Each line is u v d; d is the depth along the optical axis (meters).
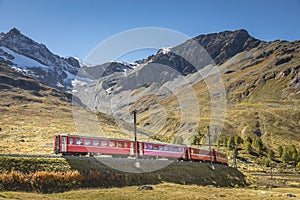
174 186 42.16
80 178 38.34
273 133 187.88
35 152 60.44
